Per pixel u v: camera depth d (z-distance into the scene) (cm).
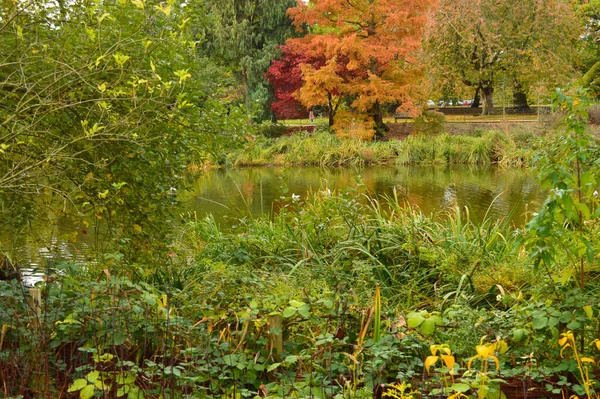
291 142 2666
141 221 507
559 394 339
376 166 2453
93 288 373
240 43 3195
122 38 442
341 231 721
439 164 2473
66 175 491
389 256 657
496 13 2981
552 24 2975
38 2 436
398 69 2881
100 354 330
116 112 461
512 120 3058
